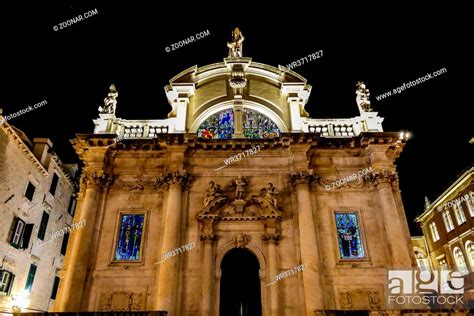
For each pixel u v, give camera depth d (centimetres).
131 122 2177
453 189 3269
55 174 2847
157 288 1700
